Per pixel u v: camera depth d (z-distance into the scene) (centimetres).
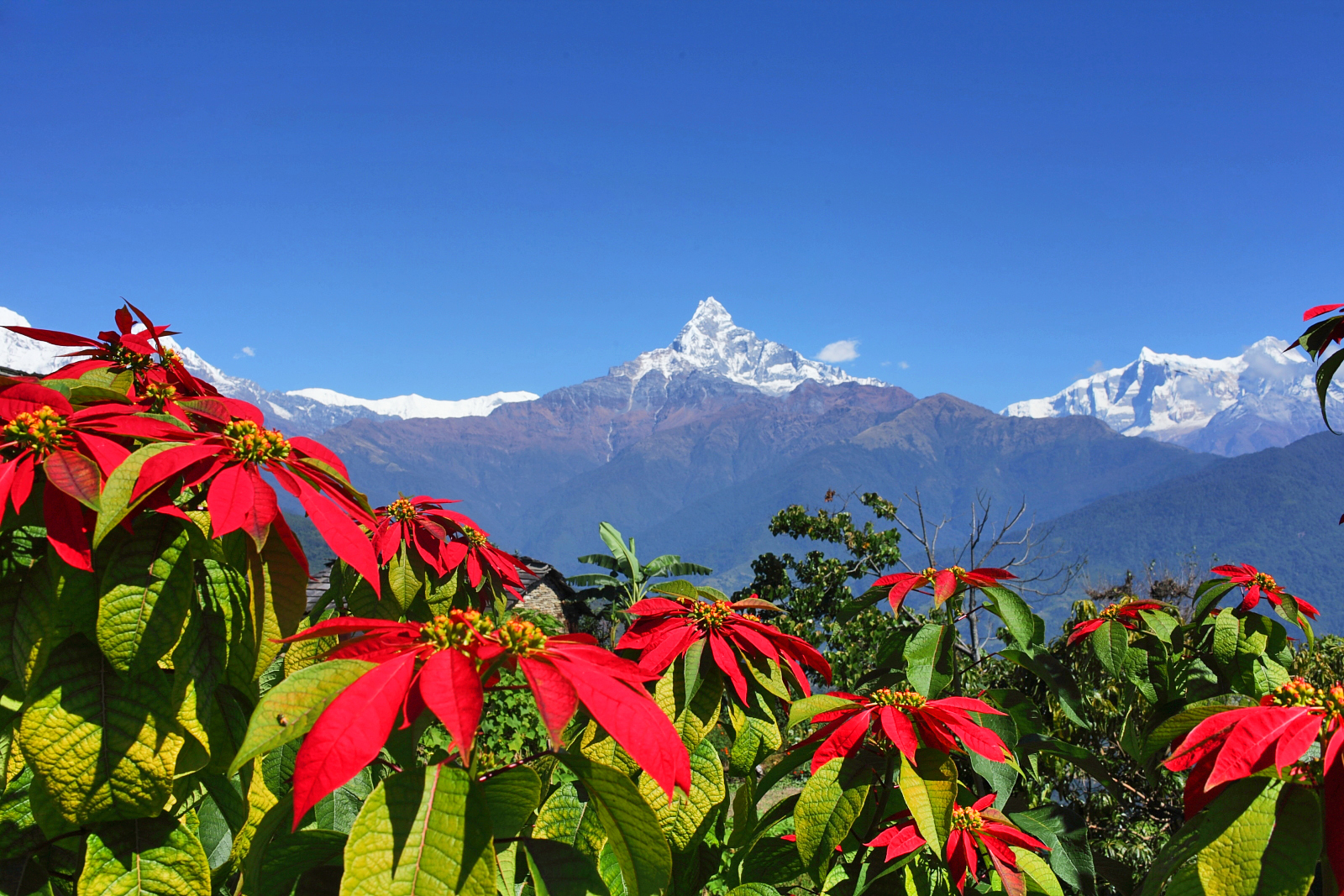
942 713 142
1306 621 230
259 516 96
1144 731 247
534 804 103
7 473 95
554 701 83
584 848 133
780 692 151
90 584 104
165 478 95
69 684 101
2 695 101
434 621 96
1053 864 198
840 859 166
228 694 117
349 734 77
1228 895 101
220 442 108
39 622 100
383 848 83
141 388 149
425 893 83
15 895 106
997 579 213
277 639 117
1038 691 359
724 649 150
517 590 225
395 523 189
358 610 184
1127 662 239
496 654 89
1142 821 342
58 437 100
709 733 160
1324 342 173
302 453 117
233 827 122
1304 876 98
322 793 73
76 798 99
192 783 121
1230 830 105
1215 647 227
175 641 101
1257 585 239
